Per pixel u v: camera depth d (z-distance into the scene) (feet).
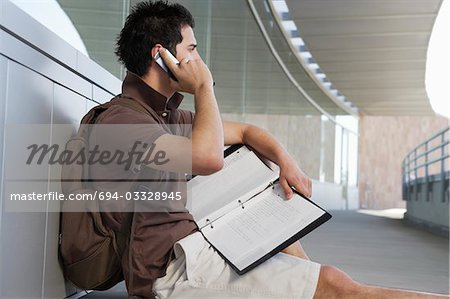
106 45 11.59
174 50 7.36
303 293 6.51
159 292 6.84
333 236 27.76
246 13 34.06
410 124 117.80
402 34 45.88
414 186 41.68
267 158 7.90
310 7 39.58
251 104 37.45
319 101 69.67
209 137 6.77
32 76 6.88
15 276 6.67
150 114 7.21
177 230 6.93
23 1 7.31
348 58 54.49
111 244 7.28
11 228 6.55
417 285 13.20
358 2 38.37
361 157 117.19
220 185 7.52
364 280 13.58
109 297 8.80
